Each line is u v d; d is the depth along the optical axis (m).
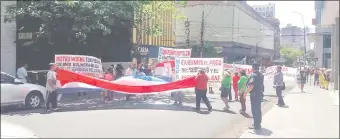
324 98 18.09
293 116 11.80
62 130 9.33
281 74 15.29
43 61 21.27
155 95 18.83
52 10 19.00
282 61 74.69
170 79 18.67
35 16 18.80
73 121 10.79
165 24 43.78
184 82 14.84
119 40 26.00
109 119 11.17
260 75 9.95
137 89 15.34
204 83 13.34
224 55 66.44
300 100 17.19
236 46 69.50
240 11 70.88
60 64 16.25
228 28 66.88
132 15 23.23
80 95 18.08
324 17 25.86
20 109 14.12
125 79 15.60
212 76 17.19
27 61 20.92
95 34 23.59
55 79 13.39
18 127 9.77
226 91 13.91
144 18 26.36
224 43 66.69
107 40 24.84
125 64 26.64
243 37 73.88
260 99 9.88
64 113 12.55
